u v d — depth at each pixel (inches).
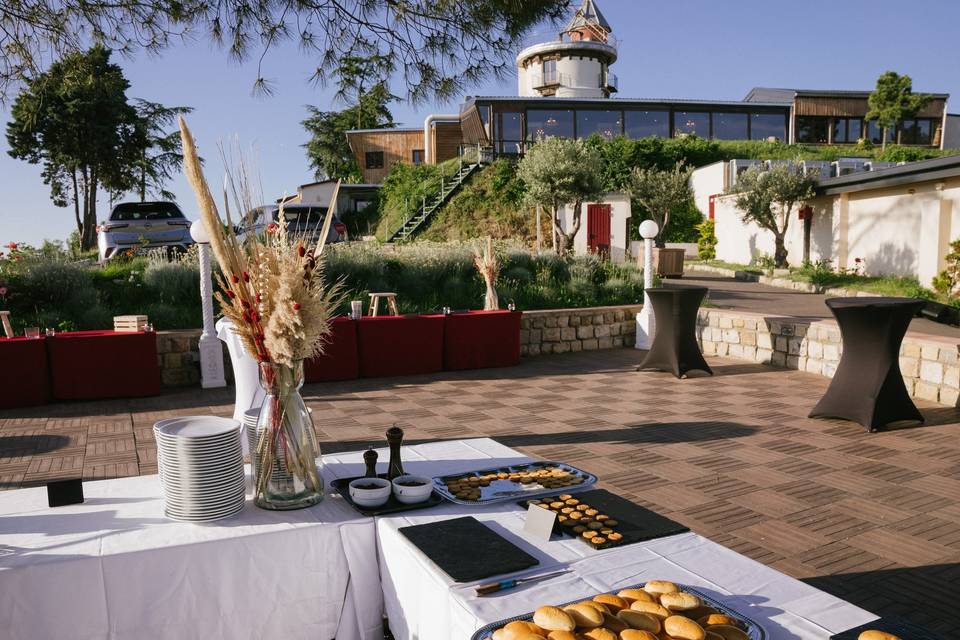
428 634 61.4
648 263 370.0
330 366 293.0
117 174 940.6
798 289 603.8
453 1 168.1
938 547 120.0
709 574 60.3
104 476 167.0
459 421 219.6
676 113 1163.9
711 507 139.7
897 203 595.8
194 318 350.3
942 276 494.3
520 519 73.8
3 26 171.2
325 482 86.4
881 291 526.3
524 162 794.8
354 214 1119.6
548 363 337.7
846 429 201.8
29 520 72.6
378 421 220.8
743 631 49.1
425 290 427.8
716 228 938.1
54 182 977.5
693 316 291.7
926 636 48.4
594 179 766.5
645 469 165.3
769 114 1211.2
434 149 1173.1
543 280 462.3
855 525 130.0
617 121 1125.7
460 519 71.6
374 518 74.0
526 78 1358.3
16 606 60.4
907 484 153.2
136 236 477.1
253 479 78.0
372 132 1224.2
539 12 168.1
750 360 329.4
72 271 360.8
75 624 62.5
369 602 74.0
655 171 1036.5
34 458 183.2
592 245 849.5
